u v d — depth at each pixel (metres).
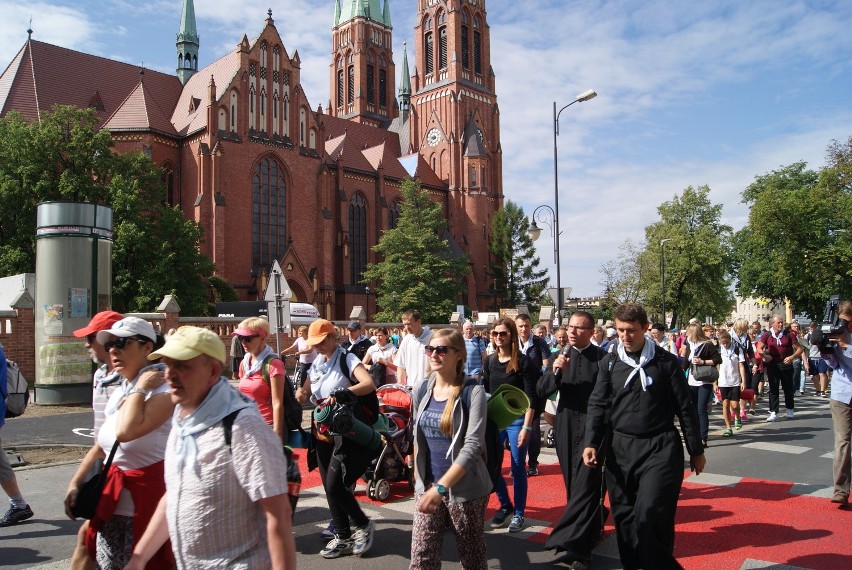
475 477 4.68
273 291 15.84
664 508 5.07
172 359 3.11
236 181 50.81
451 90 75.19
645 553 5.04
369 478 8.34
